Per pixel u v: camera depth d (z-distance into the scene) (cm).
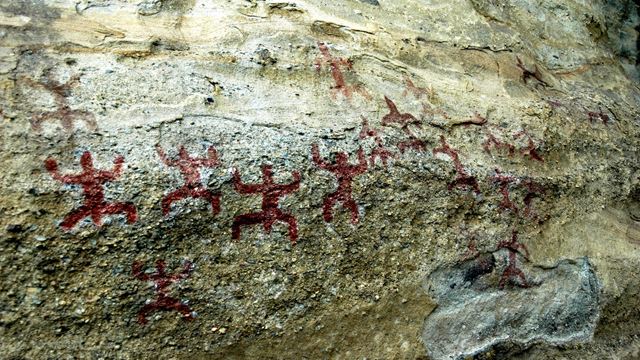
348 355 140
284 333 133
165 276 121
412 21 193
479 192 166
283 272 133
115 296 116
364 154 149
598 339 185
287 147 139
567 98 218
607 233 196
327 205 140
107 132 122
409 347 148
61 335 111
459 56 195
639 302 198
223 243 127
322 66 159
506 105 191
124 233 118
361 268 143
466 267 159
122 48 137
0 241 108
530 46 227
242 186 130
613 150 213
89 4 140
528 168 181
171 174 124
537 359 170
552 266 177
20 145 114
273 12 164
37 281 110
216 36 151
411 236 151
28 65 124
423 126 164
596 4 266
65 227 113
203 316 124
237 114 138
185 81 138
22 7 131
